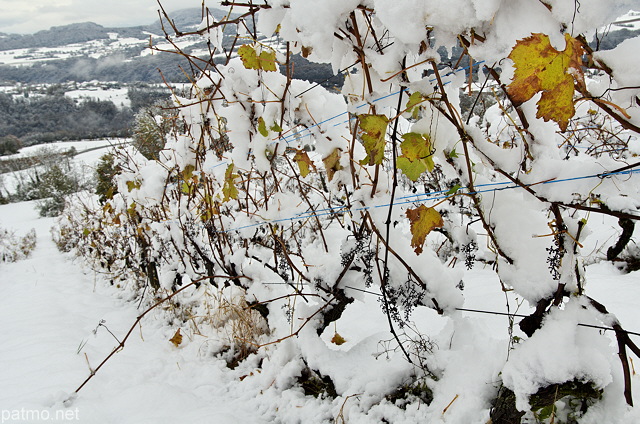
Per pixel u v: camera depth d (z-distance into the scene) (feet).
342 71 4.50
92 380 8.73
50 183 77.66
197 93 7.87
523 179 3.78
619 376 4.70
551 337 3.97
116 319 13.32
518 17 2.89
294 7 4.03
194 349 9.80
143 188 11.23
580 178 3.48
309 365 6.95
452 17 3.10
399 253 5.64
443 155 4.43
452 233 5.48
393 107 4.50
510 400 4.64
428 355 6.12
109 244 18.28
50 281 21.21
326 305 6.68
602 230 13.71
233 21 5.46
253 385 7.81
